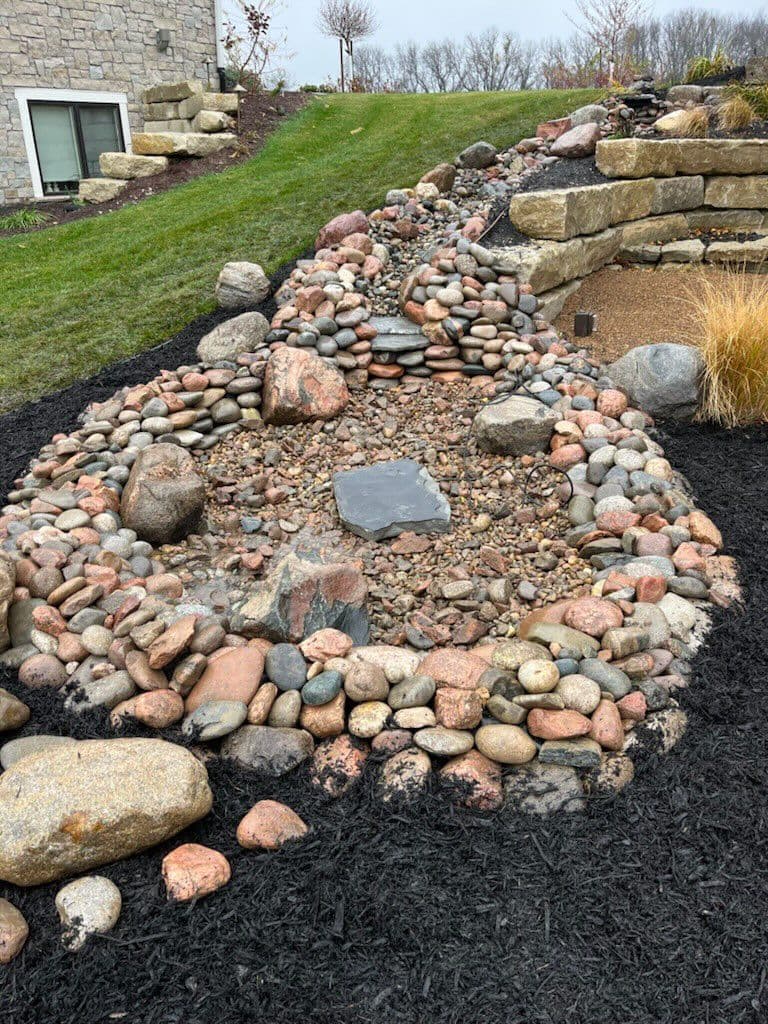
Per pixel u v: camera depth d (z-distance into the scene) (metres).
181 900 1.97
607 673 2.52
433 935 1.90
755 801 2.22
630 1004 1.74
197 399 4.57
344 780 2.31
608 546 3.39
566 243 5.94
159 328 5.77
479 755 2.36
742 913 1.93
